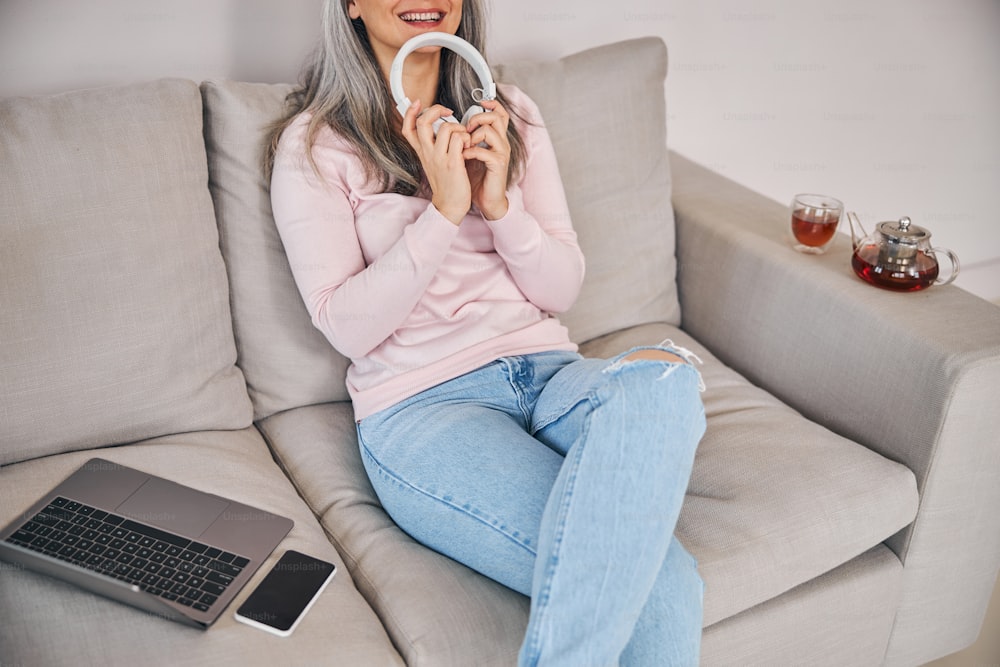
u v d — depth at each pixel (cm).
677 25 212
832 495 132
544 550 100
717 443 143
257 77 173
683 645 105
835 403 155
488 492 113
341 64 135
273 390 147
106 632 99
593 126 170
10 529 107
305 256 131
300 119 137
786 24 225
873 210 263
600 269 172
